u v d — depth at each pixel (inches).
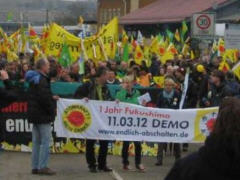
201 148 137.5
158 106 474.9
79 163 470.9
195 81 597.9
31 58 895.7
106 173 432.5
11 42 1087.0
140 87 501.7
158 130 449.4
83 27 989.8
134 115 445.4
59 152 514.9
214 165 131.4
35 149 419.2
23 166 451.8
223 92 470.0
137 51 871.7
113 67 655.8
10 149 519.2
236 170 129.3
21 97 506.9
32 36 1029.8
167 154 524.7
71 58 793.6
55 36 808.3
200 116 450.6
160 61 911.0
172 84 470.3
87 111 446.0
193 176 134.0
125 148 443.8
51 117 408.8
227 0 1852.9
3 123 515.8
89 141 439.5
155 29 2209.6
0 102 301.7
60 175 421.4
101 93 448.8
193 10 1921.8
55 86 510.3
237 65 549.6
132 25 2385.6
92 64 690.2
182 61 844.0
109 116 445.1
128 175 426.9
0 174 421.1
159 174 433.4
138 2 2871.6
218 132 132.3
